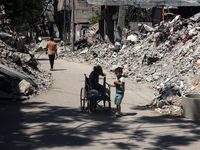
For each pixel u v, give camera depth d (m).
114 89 12.18
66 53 30.70
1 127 6.49
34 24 52.44
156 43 18.48
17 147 5.25
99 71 8.47
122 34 25.47
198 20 17.58
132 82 14.28
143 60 17.11
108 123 7.28
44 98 9.95
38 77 13.11
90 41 31.23
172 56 15.40
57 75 15.25
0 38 15.38
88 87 8.15
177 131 6.64
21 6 29.11
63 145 5.48
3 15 24.86
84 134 6.26
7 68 10.73
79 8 48.91
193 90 11.14
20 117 7.43
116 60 21.31
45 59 25.03
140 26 25.14
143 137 6.14
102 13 32.41
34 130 6.40
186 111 8.01
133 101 10.28
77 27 46.94
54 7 60.03
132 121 7.55
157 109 8.97
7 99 9.27
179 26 17.88
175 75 12.98
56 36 65.69
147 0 26.69
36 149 5.21
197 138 6.10
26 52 16.61
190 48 14.60
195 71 12.18
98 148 5.38
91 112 8.31
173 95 9.45
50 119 7.39
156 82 13.52
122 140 5.91
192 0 27.00
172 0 26.92
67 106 9.01
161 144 5.68
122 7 26.30
